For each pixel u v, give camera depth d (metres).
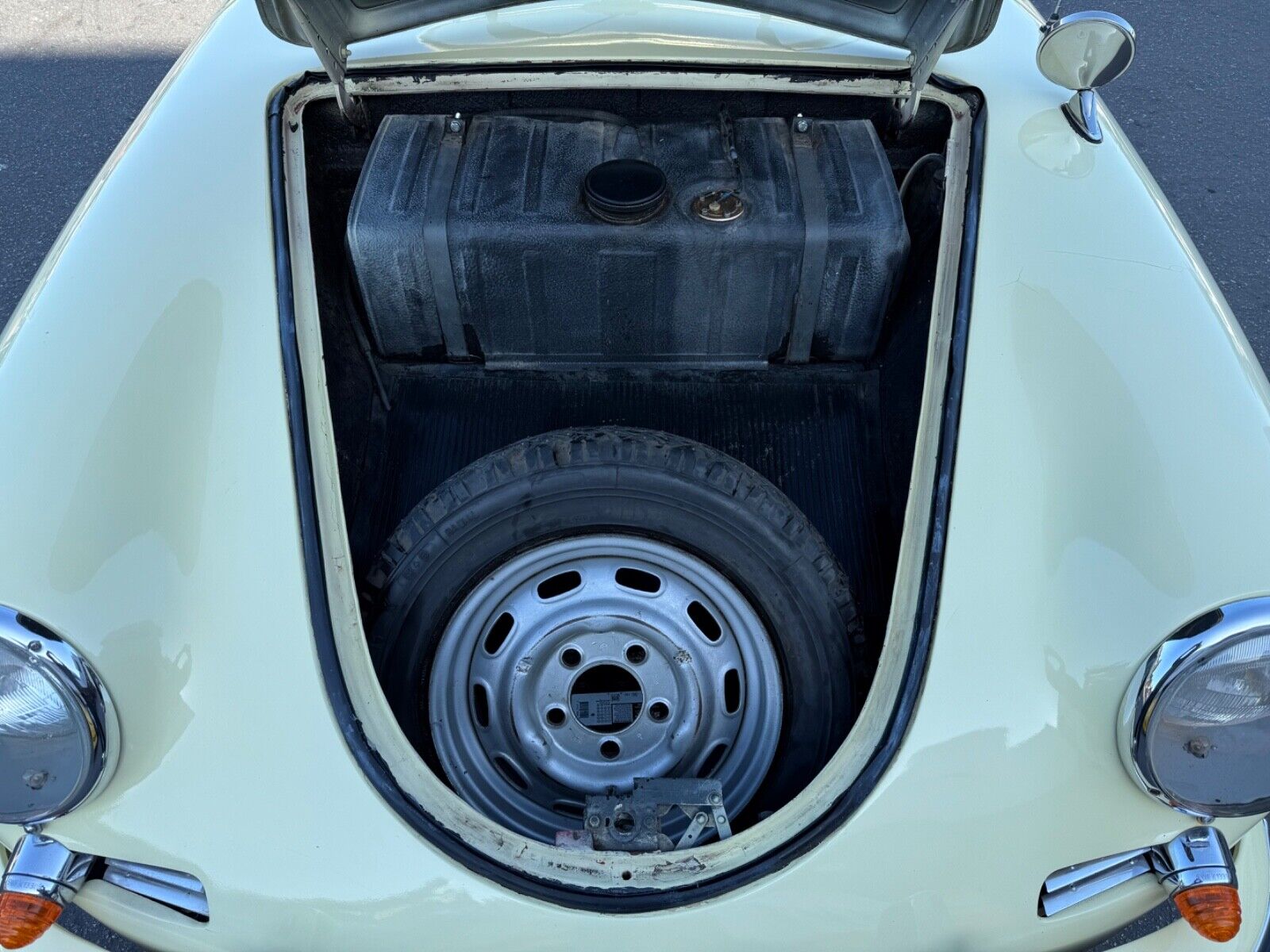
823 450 1.91
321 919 1.01
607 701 1.31
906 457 1.76
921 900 1.02
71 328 1.28
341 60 1.53
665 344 1.82
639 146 1.67
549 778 1.26
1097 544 1.12
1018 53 1.72
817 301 1.70
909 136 1.74
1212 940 1.12
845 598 1.34
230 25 1.78
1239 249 2.88
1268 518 1.13
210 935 1.04
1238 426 1.21
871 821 1.02
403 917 1.00
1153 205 1.50
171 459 1.17
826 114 1.73
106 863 1.08
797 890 1.01
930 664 1.07
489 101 1.72
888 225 1.57
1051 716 1.05
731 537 1.35
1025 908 1.05
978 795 1.03
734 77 1.64
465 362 1.93
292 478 1.15
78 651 1.00
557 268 1.63
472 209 1.58
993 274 1.34
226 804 1.02
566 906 1.00
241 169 1.46
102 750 1.00
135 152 1.53
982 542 1.13
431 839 1.02
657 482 1.36
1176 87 3.46
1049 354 1.27
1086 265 1.37
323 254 1.70
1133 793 1.05
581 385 1.98
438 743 1.25
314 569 1.11
